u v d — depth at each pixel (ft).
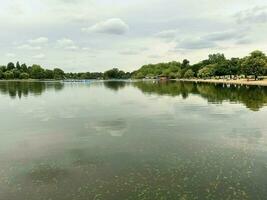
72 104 174.81
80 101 193.67
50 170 58.75
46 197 46.98
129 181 52.26
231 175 54.19
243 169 57.16
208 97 201.36
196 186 49.65
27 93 279.08
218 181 51.57
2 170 59.31
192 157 64.95
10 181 53.57
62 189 49.73
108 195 47.01
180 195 46.44
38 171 58.34
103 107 157.38
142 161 62.90
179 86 393.91
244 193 46.85
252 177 53.21
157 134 87.76
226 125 99.09
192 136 84.28
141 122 108.17
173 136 84.84
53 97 228.84
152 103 172.86
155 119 114.32
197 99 189.67
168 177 53.72
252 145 73.97
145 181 52.13
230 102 166.61
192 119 112.68
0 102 190.08
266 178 52.70
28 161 64.64
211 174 54.80
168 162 61.87
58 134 90.53
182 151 69.67
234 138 81.25
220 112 128.77
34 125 106.01
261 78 486.79
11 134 91.76
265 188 48.57
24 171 58.49
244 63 452.35
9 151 72.69
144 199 45.39
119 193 47.60
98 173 56.54
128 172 56.65
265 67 428.56
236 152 68.18
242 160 62.44
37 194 48.16
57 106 165.07
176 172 56.03
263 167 58.13
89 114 131.23
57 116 126.82
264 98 184.24
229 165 59.47
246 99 180.65
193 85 408.05
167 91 287.07
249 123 101.96
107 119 116.37
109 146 75.46
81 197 46.60
